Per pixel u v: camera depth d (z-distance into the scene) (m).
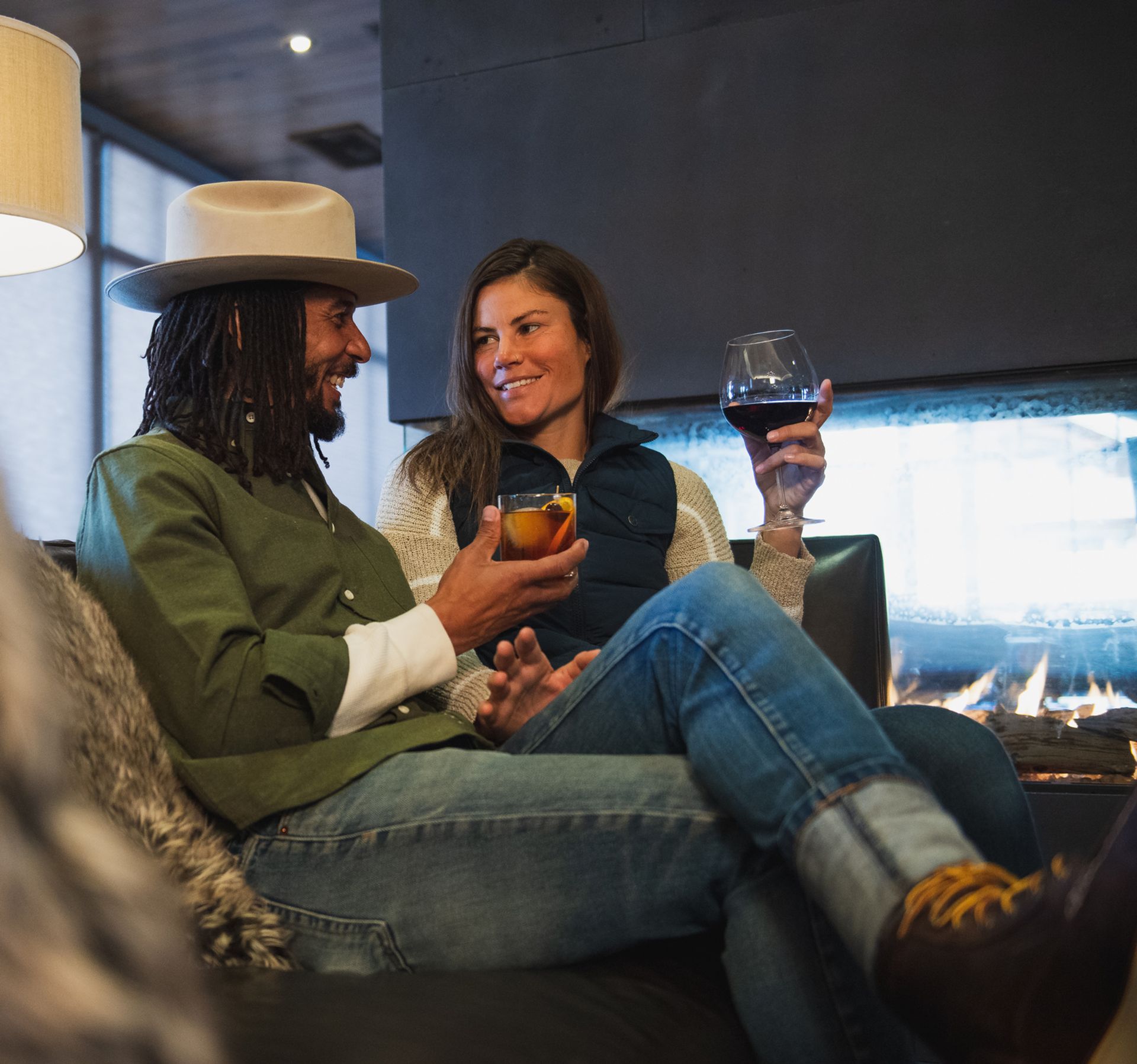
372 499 8.53
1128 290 2.79
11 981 0.34
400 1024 0.83
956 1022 0.73
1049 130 2.85
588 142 3.21
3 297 5.59
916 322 2.92
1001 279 2.87
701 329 3.08
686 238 3.11
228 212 1.51
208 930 1.00
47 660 0.40
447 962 1.03
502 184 3.28
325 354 1.53
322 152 6.43
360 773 1.12
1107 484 2.88
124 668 1.10
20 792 0.37
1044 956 0.70
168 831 1.01
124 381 6.29
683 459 3.17
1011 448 2.95
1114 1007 0.69
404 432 3.38
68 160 2.14
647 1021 0.90
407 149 3.38
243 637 1.16
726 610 1.01
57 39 2.12
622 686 1.12
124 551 1.18
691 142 3.11
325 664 1.16
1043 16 2.86
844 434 3.06
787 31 3.04
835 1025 0.93
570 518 1.39
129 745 1.04
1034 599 2.91
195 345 1.42
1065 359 2.83
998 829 1.10
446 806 1.06
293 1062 0.75
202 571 1.19
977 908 0.75
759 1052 0.94
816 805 0.86
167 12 4.84
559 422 1.98
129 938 0.39
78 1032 0.35
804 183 3.02
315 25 4.97
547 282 1.97
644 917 1.02
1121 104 2.81
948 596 2.97
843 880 0.82
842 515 3.05
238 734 1.12
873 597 1.98
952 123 2.92
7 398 5.59
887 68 2.96
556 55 3.24
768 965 0.94
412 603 1.49
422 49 3.38
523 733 1.21
